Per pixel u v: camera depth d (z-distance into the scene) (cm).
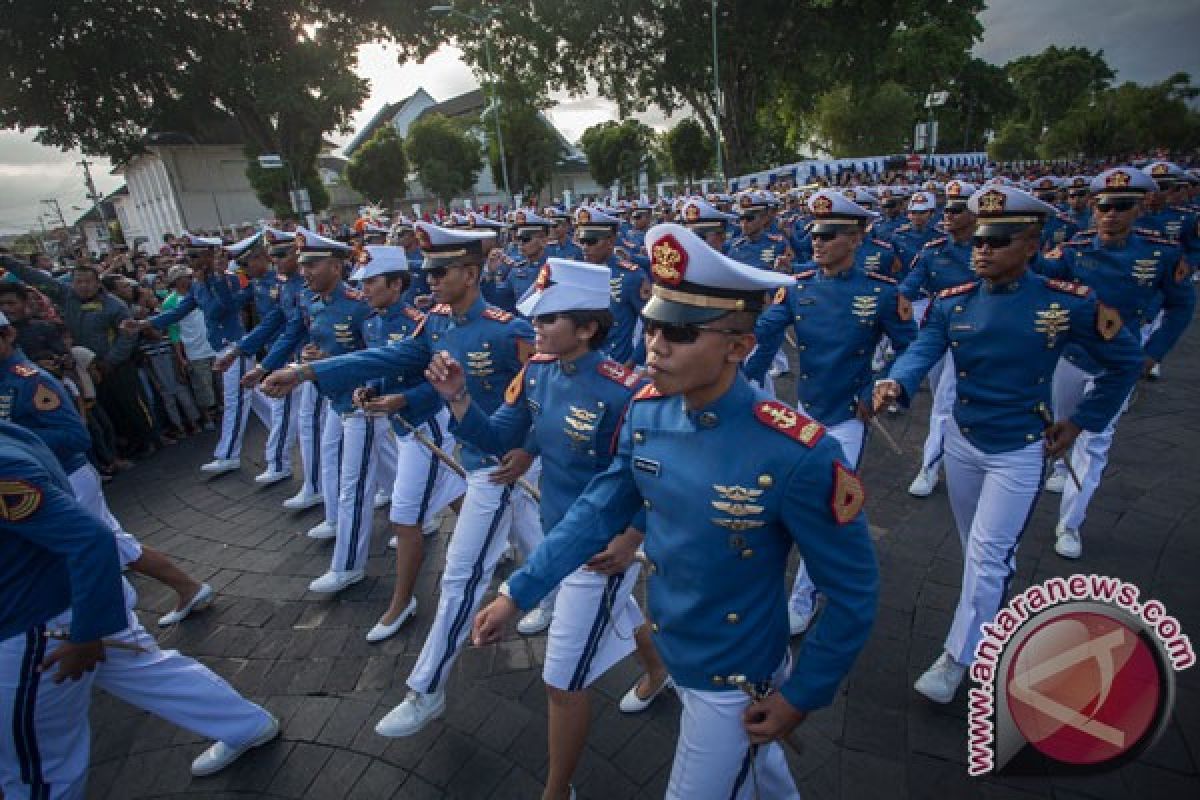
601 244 558
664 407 186
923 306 809
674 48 2733
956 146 6197
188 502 597
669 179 5519
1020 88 7394
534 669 341
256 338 562
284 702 329
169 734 321
